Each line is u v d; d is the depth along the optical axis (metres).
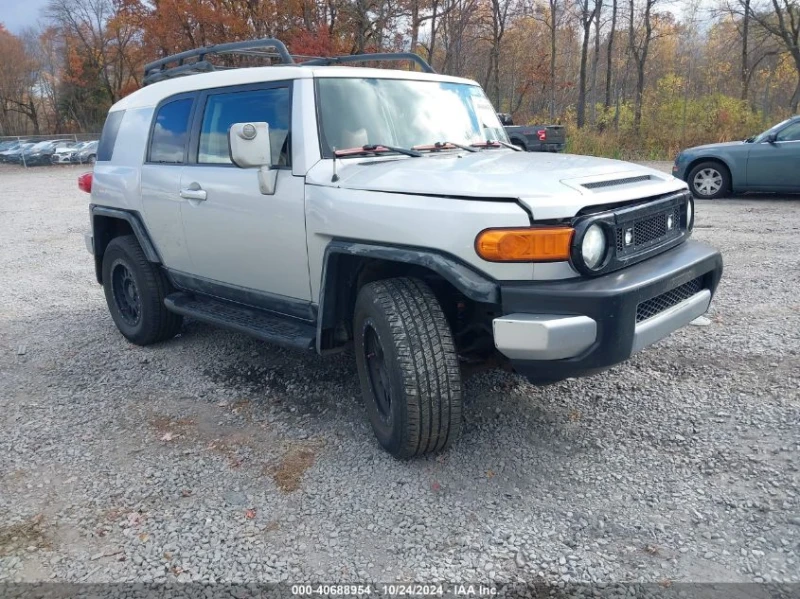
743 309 5.52
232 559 2.76
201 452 3.66
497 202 2.94
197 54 5.16
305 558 2.76
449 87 4.52
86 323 6.14
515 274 2.92
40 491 3.33
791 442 3.42
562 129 18.53
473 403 4.06
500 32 34.38
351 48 29.41
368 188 3.34
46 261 9.20
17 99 62.62
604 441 3.57
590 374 3.03
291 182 3.73
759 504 2.96
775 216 9.82
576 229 2.88
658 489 3.12
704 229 8.99
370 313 3.27
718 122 22.34
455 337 3.59
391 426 3.31
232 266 4.33
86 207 15.51
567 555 2.71
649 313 3.17
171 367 4.93
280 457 3.56
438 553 2.75
